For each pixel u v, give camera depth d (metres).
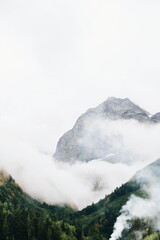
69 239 193.50
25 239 171.62
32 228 177.00
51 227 186.62
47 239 177.38
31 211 197.75
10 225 175.25
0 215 173.12
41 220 186.50
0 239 163.75
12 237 168.12
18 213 188.62
